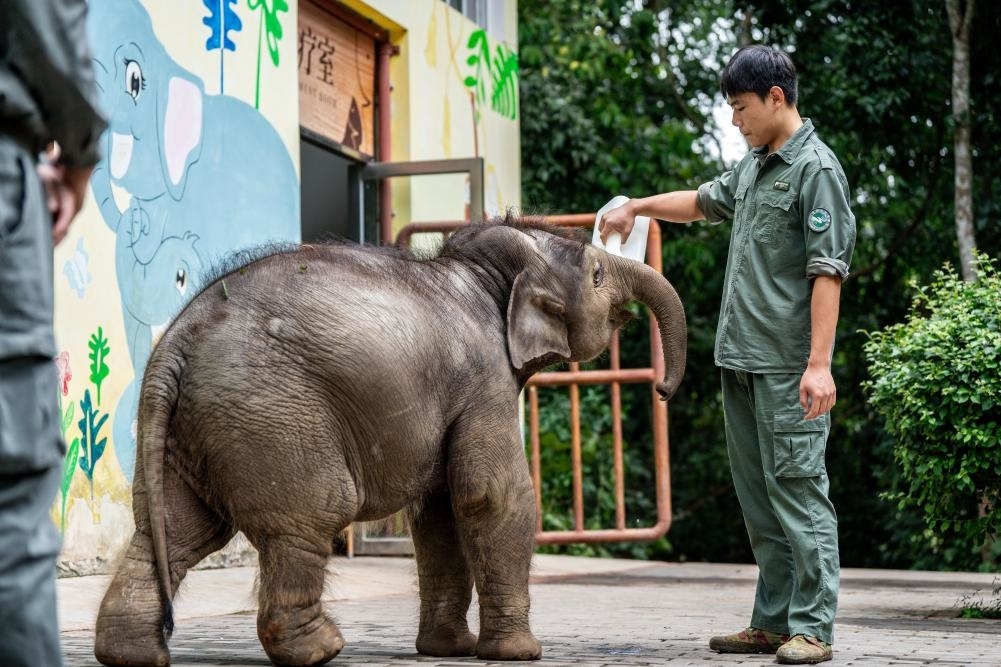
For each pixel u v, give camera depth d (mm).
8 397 1909
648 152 16453
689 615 6203
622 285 4816
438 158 10914
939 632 5602
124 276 7113
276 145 8562
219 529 3854
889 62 15062
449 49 11164
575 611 6379
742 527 18000
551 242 4617
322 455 3783
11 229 1930
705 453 18000
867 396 17312
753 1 15664
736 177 5004
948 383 6457
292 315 3818
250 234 8258
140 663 3615
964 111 14086
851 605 7238
